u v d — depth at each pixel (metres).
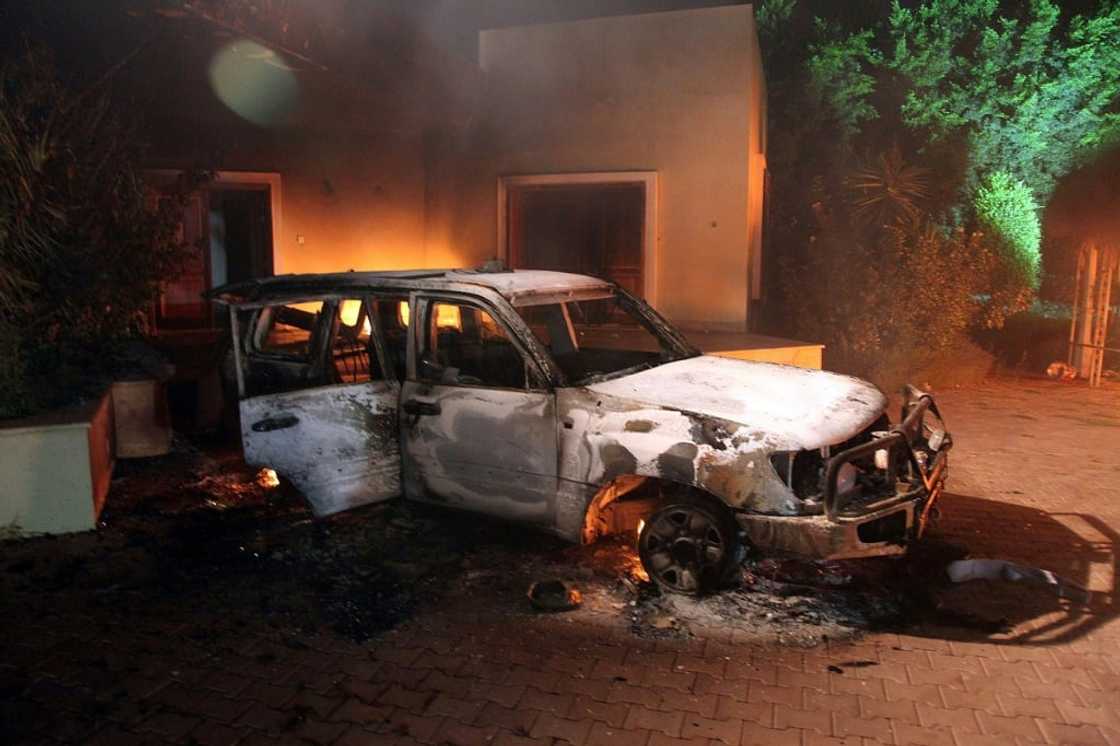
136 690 3.86
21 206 6.14
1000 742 3.45
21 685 3.90
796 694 3.81
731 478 4.47
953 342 12.84
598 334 6.65
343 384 5.47
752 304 13.80
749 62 12.21
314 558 5.36
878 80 26.81
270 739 3.50
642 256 13.05
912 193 18.59
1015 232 23.11
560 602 4.65
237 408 6.58
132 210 7.17
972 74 27.48
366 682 3.94
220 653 4.20
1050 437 8.90
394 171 12.91
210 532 5.78
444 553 5.44
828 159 23.62
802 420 4.60
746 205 12.38
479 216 13.72
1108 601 4.79
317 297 5.68
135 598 4.79
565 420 4.93
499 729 3.56
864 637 4.35
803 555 4.38
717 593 4.80
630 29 12.66
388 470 5.57
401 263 13.15
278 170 11.80
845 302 12.86
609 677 3.97
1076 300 13.02
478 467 5.26
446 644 4.29
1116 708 3.69
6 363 5.83
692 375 5.35
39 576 5.05
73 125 6.75
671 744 3.45
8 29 7.45
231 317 5.55
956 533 5.89
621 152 12.91
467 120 13.19
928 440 5.32
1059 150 27.30
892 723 3.58
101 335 7.04
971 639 4.33
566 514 4.98
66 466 5.64
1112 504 6.55
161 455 7.36
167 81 9.56
